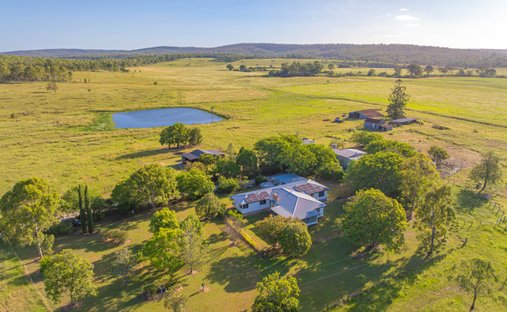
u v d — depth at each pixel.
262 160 77.69
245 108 158.75
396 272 41.84
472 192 65.88
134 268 43.00
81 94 183.88
